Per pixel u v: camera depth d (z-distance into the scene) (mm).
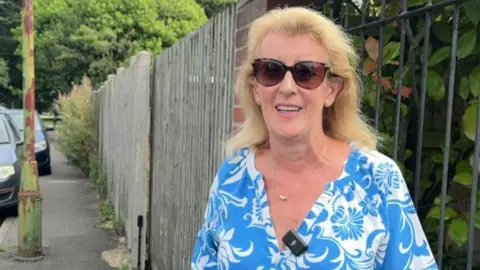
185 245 4207
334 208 1542
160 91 5340
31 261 5758
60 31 23000
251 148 1794
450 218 1967
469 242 1646
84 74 21844
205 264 1804
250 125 1832
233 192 1733
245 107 1837
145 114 5383
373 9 2467
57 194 10078
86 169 12664
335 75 1661
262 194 1662
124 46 21578
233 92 3150
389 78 2191
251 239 1624
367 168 1567
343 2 2482
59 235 6879
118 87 7992
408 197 1537
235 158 1813
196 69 4027
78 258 5879
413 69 2078
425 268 1510
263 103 1662
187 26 22219
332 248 1504
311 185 1597
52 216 8047
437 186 2158
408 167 2240
